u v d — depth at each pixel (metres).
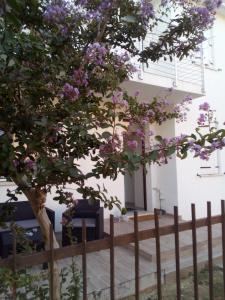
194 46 3.00
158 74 6.66
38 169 1.95
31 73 2.16
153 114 2.61
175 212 2.50
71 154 2.17
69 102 2.12
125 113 2.43
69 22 2.44
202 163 8.85
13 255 1.85
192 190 8.55
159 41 3.08
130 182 9.18
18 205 5.53
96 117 2.17
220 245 6.28
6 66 2.05
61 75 2.27
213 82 9.27
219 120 9.29
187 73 7.43
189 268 5.05
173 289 4.50
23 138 1.98
